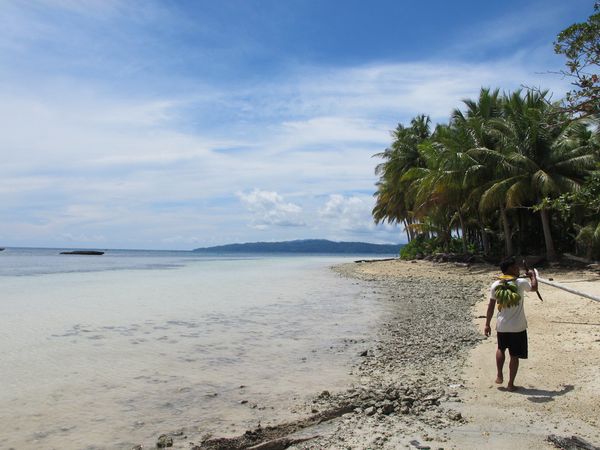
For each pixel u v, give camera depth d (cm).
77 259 7788
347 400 674
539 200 2944
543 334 1007
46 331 1228
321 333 1202
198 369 865
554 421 563
